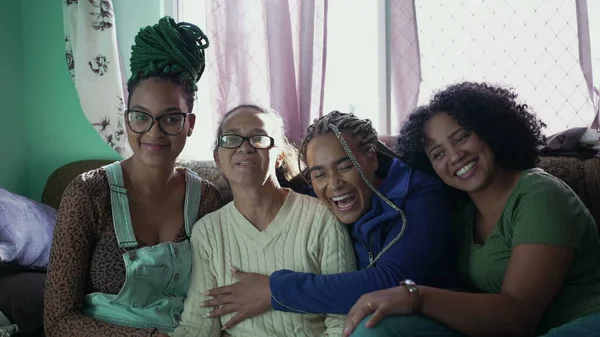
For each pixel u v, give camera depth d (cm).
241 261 132
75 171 212
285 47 217
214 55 223
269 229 132
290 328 126
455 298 100
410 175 129
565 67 203
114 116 227
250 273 128
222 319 131
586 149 161
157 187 137
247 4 223
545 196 108
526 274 102
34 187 243
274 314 126
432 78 217
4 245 143
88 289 132
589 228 111
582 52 199
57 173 214
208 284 131
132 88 133
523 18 206
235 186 133
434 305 100
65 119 238
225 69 223
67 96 237
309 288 116
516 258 105
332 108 239
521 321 100
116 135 227
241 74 224
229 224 136
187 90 136
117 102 227
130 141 132
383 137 184
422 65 217
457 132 118
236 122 131
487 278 117
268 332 126
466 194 131
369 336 96
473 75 212
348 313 106
